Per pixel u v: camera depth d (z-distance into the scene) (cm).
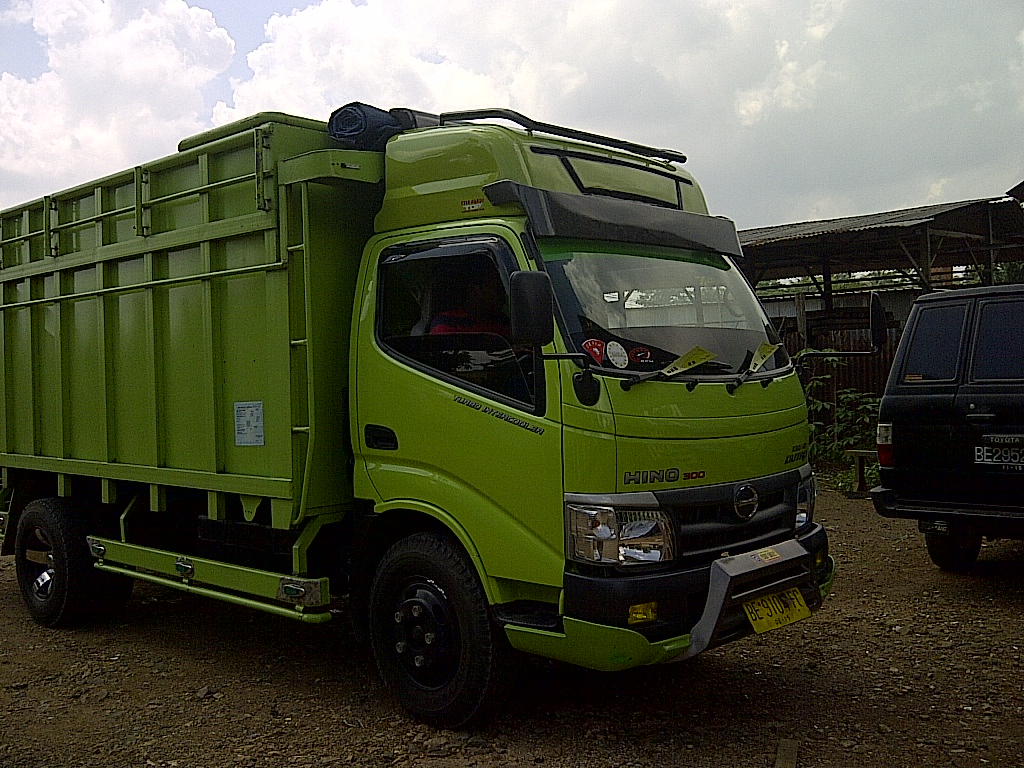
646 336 488
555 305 461
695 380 481
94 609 734
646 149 615
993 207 1576
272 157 547
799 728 498
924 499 754
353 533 552
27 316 763
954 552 812
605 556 437
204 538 617
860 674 581
